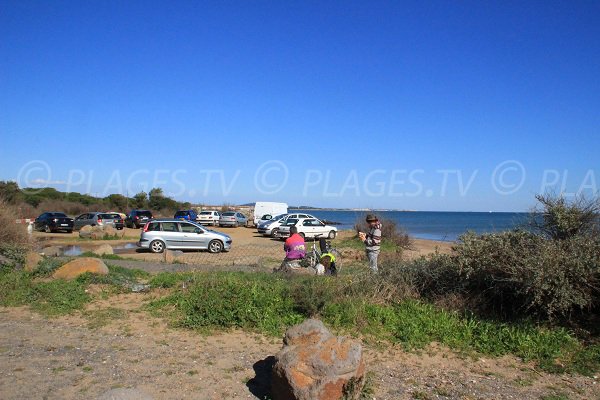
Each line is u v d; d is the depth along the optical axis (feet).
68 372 16.92
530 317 23.36
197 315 24.21
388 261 31.73
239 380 16.75
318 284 26.55
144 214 131.75
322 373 13.82
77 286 30.53
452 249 28.45
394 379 17.39
